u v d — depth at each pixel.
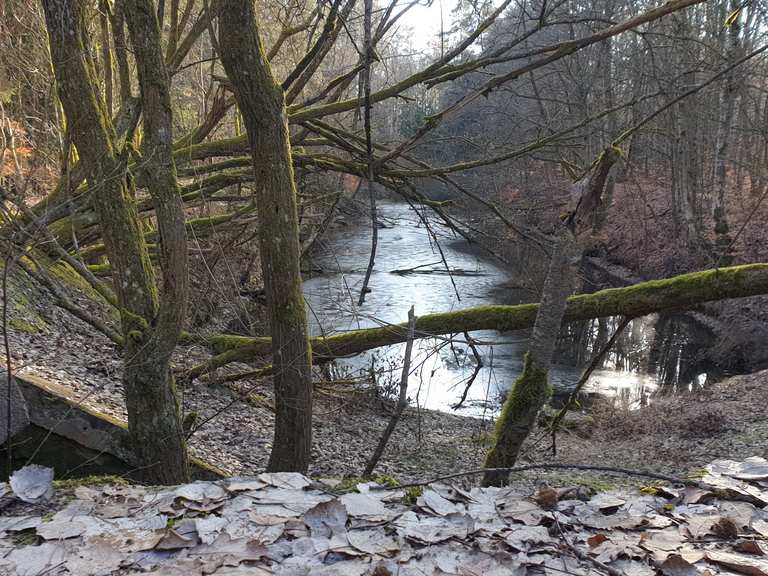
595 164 4.42
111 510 2.81
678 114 18.89
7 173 9.07
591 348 17.52
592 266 24.30
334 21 6.96
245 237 11.91
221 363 8.41
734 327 16.86
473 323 6.90
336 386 11.44
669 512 2.90
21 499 2.91
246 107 4.57
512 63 15.57
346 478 3.45
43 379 5.78
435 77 7.71
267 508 2.81
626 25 5.55
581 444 11.29
